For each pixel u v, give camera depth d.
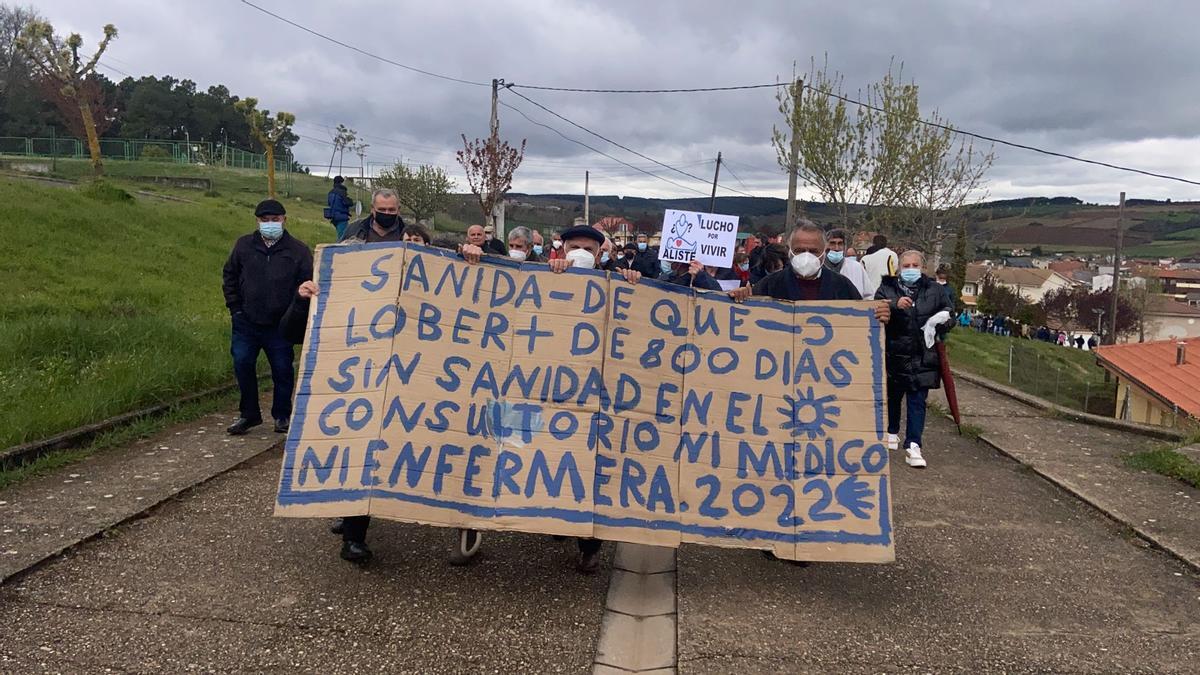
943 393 11.49
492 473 4.68
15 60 68.19
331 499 4.47
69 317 9.77
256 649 3.88
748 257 10.30
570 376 4.86
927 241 21.64
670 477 4.80
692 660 3.96
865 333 5.04
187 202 29.73
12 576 4.38
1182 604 4.75
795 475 4.87
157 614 4.16
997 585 4.96
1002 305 61.88
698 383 4.99
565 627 4.25
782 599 4.69
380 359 4.74
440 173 45.78
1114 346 24.56
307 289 4.97
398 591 4.55
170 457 6.72
